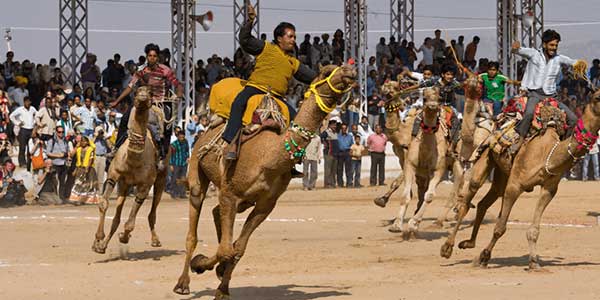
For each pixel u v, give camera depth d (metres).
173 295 16.30
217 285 17.42
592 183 46.72
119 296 16.27
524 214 31.91
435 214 31.78
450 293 16.12
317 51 51.28
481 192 41.50
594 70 53.41
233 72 50.50
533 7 53.97
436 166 24.20
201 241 24.94
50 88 45.34
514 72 52.88
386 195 27.44
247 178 14.84
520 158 18.86
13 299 16.08
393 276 18.34
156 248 23.42
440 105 25.03
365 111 50.72
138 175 21.36
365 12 50.31
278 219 31.27
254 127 15.02
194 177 16.23
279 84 15.81
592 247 22.77
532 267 18.80
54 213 34.09
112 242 24.83
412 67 54.06
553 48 19.88
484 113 26.88
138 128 20.72
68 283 17.77
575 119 19.05
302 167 46.88
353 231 27.20
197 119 45.53
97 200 38.28
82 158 37.81
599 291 16.27
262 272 19.03
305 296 16.05
